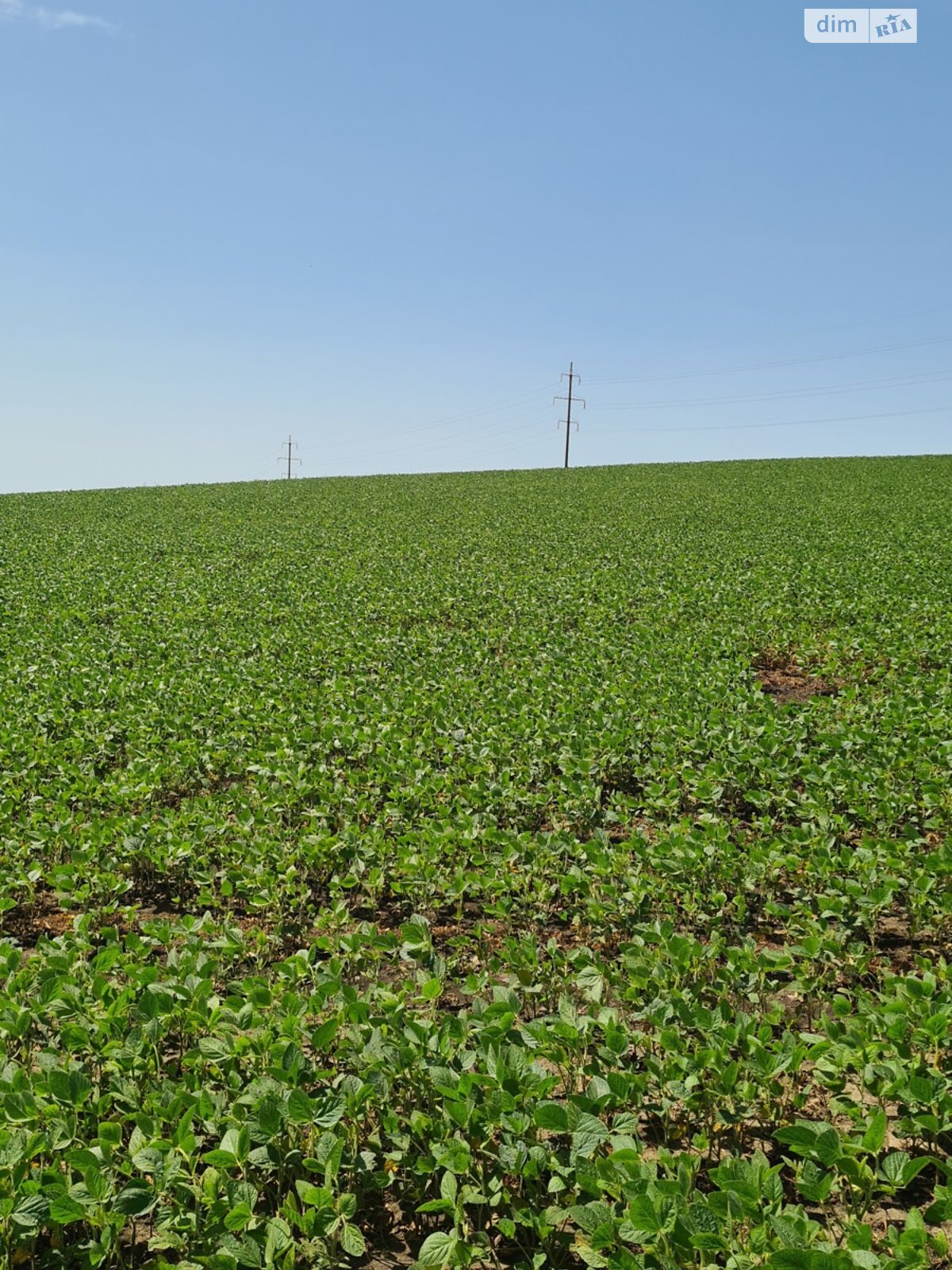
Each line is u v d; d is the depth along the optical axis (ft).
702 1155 15.98
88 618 67.10
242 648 56.44
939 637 52.65
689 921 24.80
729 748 34.50
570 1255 14.28
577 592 72.38
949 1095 15.03
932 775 31.19
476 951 23.84
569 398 261.03
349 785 33.78
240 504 153.58
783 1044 16.67
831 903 22.90
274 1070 15.55
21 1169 13.64
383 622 65.46
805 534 103.04
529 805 31.37
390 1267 14.12
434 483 192.03
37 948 22.07
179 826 29.78
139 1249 14.35
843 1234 13.97
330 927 23.91
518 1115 14.58
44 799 32.24
